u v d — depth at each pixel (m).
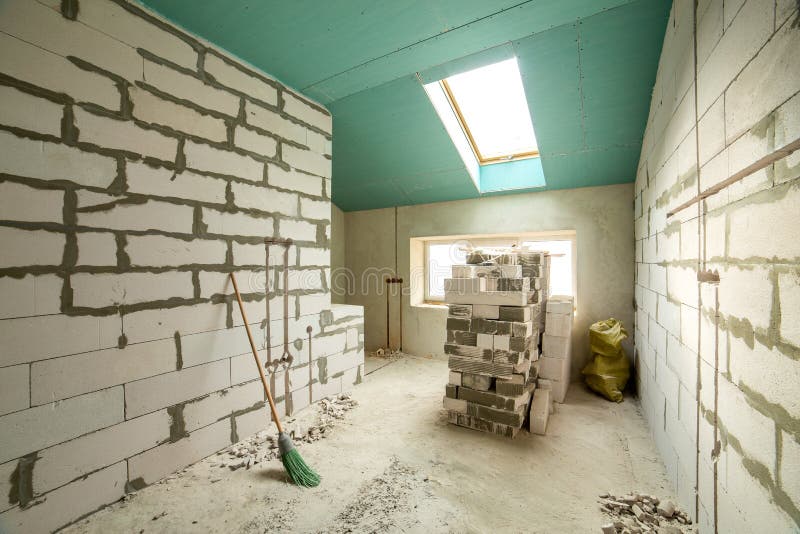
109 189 1.68
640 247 2.93
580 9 1.94
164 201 1.90
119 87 1.72
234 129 2.26
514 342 2.26
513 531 1.50
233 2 1.87
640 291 2.92
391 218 4.68
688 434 1.57
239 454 2.11
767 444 0.93
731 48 1.13
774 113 0.89
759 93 0.96
